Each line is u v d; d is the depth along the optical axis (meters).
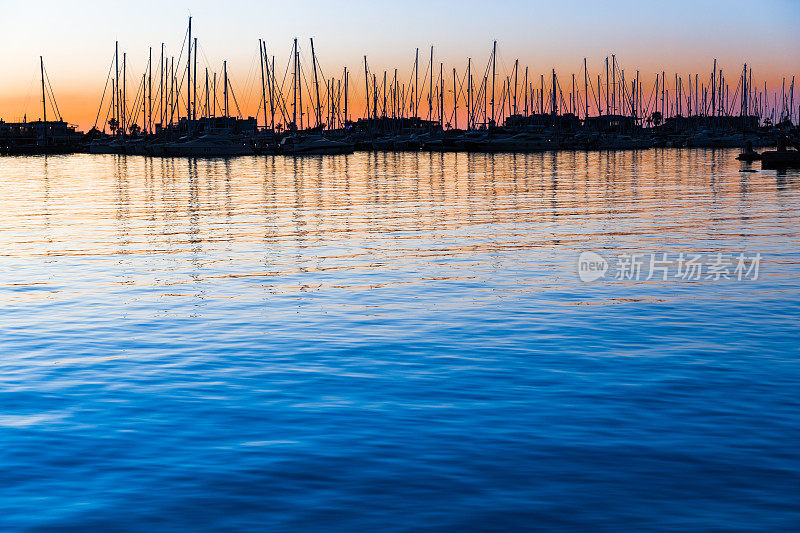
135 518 8.30
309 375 13.42
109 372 13.71
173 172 94.50
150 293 21.06
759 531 7.97
